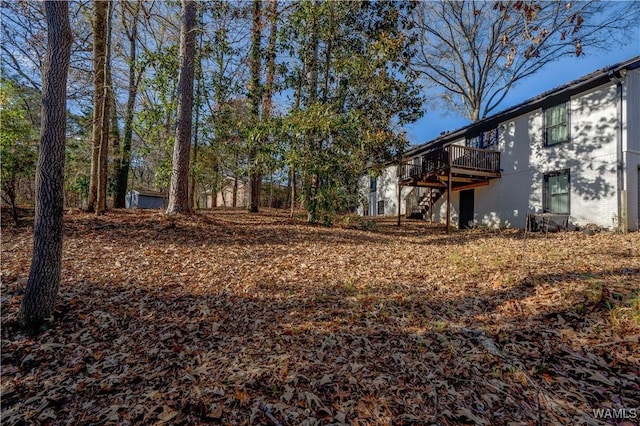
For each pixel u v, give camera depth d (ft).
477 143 50.83
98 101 32.45
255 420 7.75
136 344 11.34
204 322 13.12
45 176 12.04
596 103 34.58
